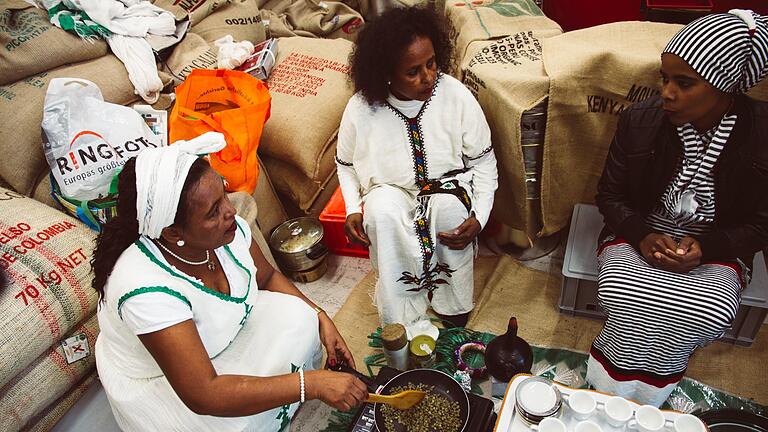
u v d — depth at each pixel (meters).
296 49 2.65
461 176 1.87
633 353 1.54
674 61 1.36
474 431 1.39
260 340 1.49
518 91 1.88
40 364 1.61
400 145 1.80
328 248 2.46
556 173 2.06
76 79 1.93
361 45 1.67
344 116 1.85
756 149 1.44
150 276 1.23
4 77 2.02
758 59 1.31
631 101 1.87
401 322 2.00
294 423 1.77
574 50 1.91
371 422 1.45
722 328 1.46
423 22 1.62
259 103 2.02
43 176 2.07
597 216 2.07
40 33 2.07
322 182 2.42
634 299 1.50
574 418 1.23
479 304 2.11
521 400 1.23
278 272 1.71
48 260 1.65
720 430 1.38
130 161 1.17
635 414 1.18
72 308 1.64
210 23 2.63
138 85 2.19
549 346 1.92
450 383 1.49
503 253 2.36
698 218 1.61
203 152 1.20
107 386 1.42
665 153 1.57
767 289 1.70
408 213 1.85
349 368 1.55
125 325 1.31
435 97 1.75
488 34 2.25
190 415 1.35
